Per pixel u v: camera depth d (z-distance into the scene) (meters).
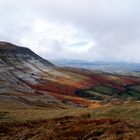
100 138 31.09
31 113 67.81
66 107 158.00
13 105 115.94
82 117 50.66
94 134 32.75
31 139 36.38
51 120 48.31
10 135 41.47
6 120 62.91
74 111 64.94
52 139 33.78
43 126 43.19
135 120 42.19
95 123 37.22
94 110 60.91
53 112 66.75
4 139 39.50
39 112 67.94
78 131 34.31
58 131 36.16
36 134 38.84
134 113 53.28
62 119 48.34
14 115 66.50
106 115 55.62
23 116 65.56
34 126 45.03
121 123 35.56
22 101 140.12
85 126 36.34
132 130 32.44
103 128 33.94
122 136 29.89
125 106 58.97
